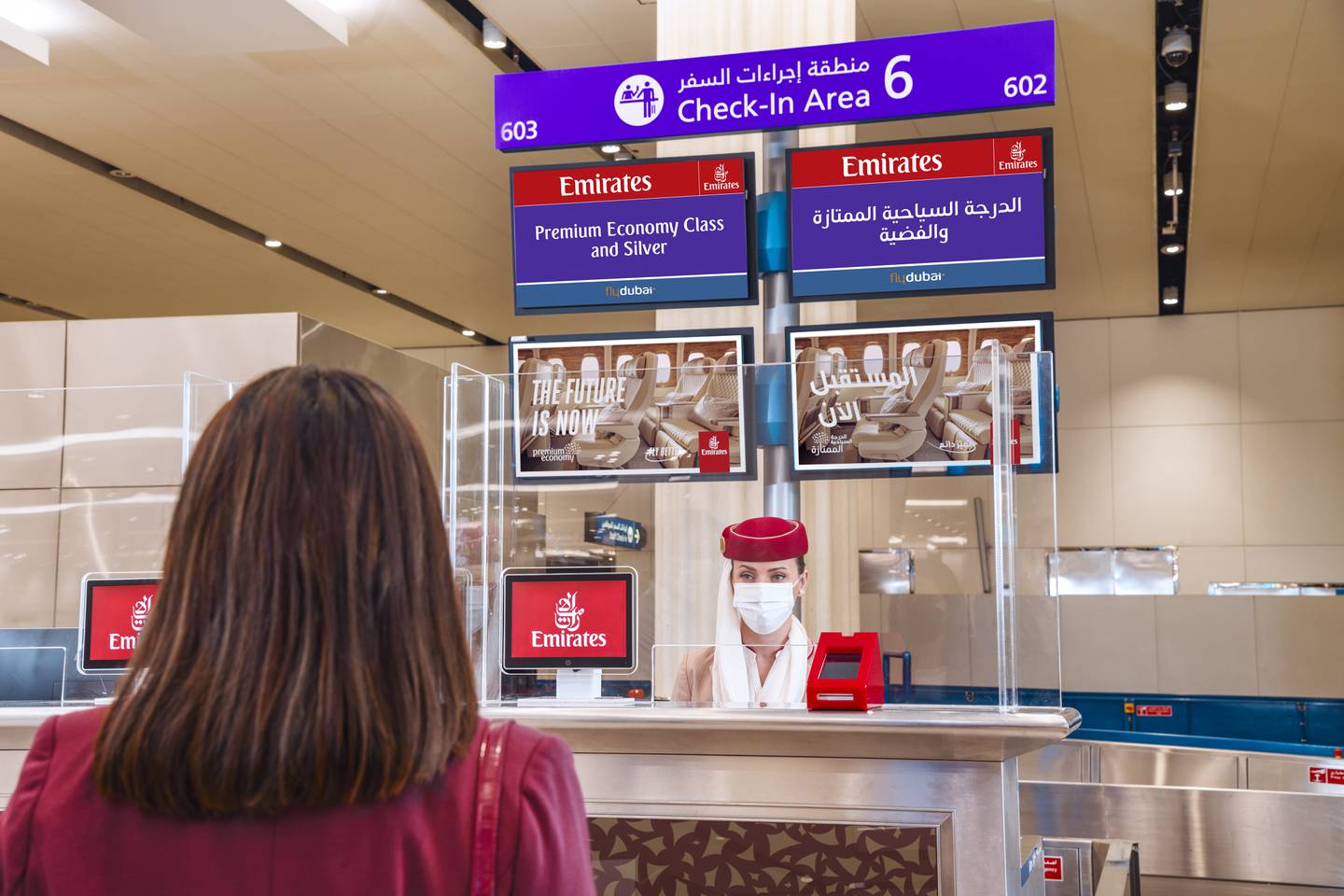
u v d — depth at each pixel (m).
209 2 4.99
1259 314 12.02
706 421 2.40
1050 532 2.24
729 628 2.32
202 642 0.78
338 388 0.84
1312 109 7.18
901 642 2.28
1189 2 5.95
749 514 2.38
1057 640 2.20
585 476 2.43
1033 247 3.71
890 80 3.77
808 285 3.83
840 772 2.14
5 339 4.63
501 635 2.40
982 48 3.71
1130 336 12.30
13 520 2.54
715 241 3.93
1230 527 11.89
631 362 2.51
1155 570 12.02
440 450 4.74
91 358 4.57
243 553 0.78
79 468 2.52
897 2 5.99
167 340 4.54
